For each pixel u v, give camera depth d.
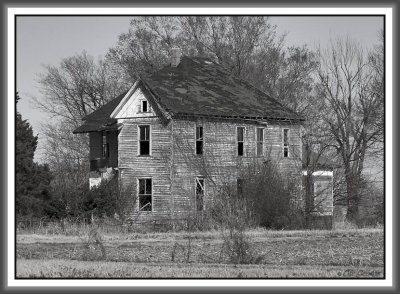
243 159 98.00
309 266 49.47
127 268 47.09
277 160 101.81
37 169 80.06
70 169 131.38
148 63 130.38
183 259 53.72
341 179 109.50
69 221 79.31
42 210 79.31
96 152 104.31
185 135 94.44
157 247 61.34
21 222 75.62
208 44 130.62
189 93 98.62
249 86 108.06
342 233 74.94
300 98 130.38
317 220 87.75
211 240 66.94
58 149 138.25
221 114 96.56
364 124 112.94
